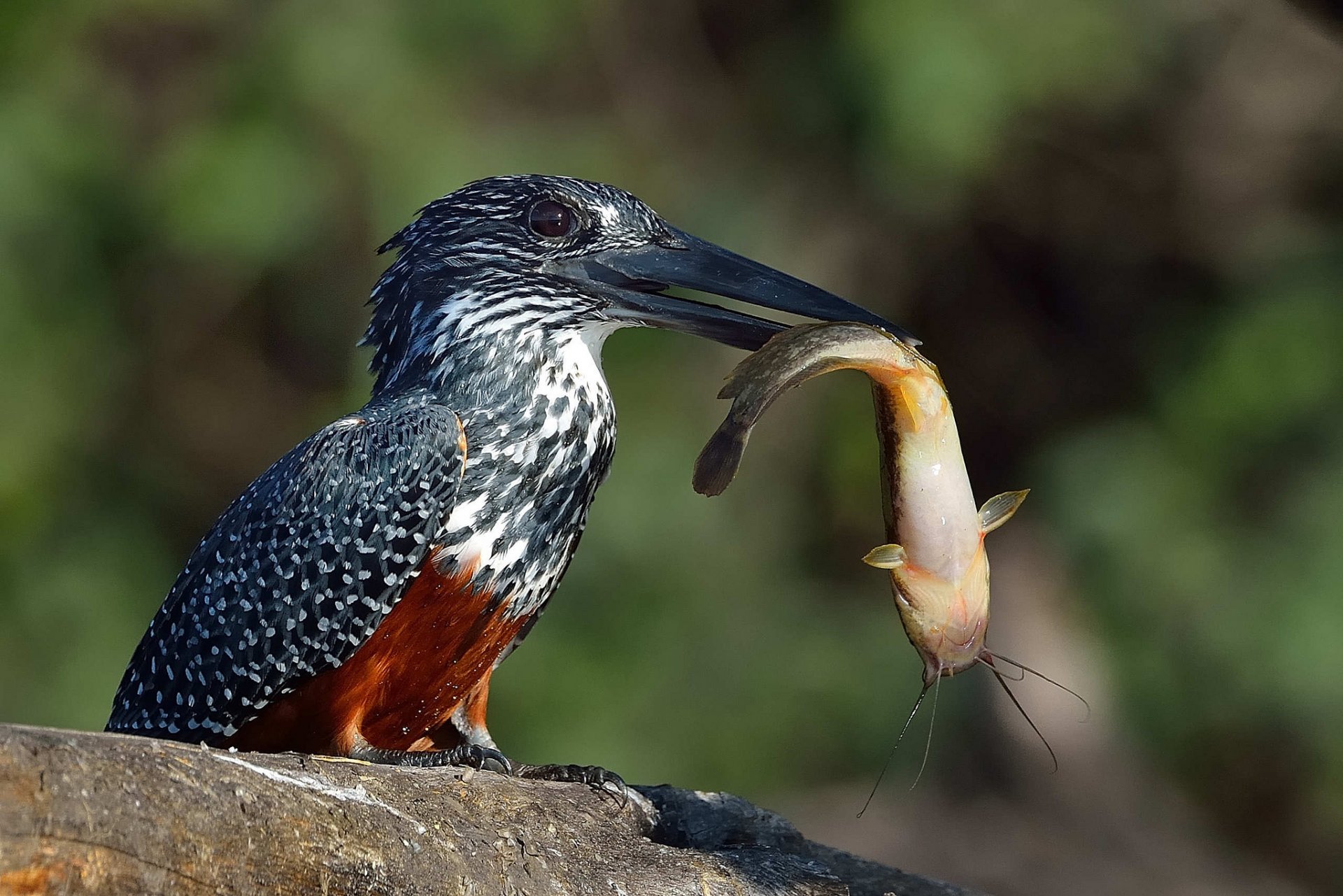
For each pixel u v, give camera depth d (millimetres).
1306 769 13633
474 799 4605
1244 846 13859
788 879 5137
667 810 5711
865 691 13500
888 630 13812
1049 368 15195
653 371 12453
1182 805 13898
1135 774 13875
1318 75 14219
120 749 3455
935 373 4730
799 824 12734
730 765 12594
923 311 15227
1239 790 13961
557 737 11883
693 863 4977
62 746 3328
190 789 3537
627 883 4742
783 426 13664
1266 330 13445
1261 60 14234
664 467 12320
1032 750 13758
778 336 4742
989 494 15375
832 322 4809
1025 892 12648
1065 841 13336
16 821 3203
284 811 3721
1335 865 13664
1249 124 14406
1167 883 12953
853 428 13688
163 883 3445
